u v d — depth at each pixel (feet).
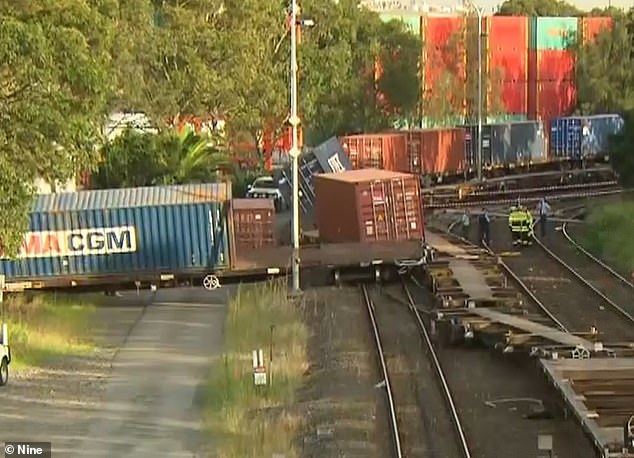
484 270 440.45
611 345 287.69
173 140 640.17
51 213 427.74
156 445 234.38
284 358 318.24
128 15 636.89
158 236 433.07
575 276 470.80
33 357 323.16
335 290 451.94
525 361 301.22
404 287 451.12
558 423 246.06
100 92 335.67
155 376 303.27
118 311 416.67
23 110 307.99
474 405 266.36
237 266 440.45
